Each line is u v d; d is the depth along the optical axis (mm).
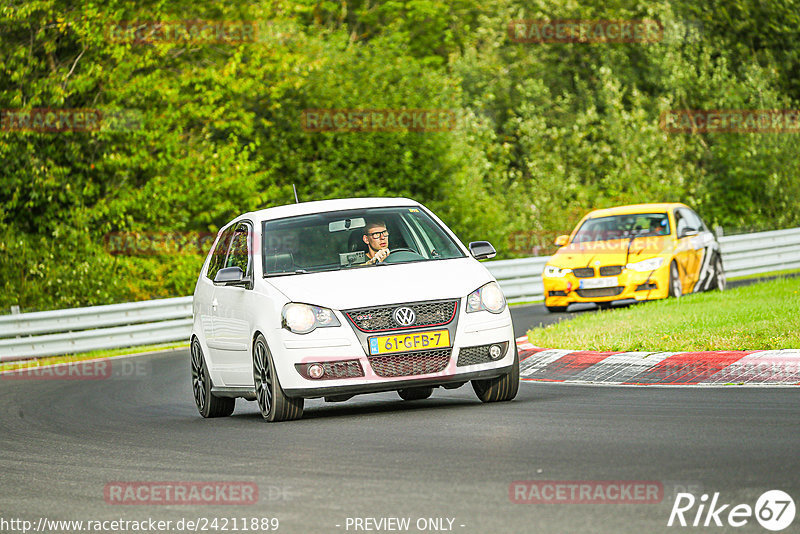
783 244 104000
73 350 80125
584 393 37875
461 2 171500
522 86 147000
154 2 115062
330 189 119625
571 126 141125
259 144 115938
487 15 157875
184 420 40375
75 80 104812
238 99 120812
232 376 38938
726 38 145125
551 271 74375
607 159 137125
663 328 49375
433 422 32875
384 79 123000
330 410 39438
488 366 35000
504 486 23047
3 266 101438
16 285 101500
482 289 35594
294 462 27766
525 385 42062
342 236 38062
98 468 29547
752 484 21750
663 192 131625
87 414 44375
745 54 144875
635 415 31828
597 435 28625
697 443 26547
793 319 47344
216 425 37094
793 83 145625
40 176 103188
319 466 26922
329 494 23609
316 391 34250
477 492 22688
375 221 38312
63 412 45719
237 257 39594
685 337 45812
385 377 34281
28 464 31297
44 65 106500
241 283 37875
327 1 165750
